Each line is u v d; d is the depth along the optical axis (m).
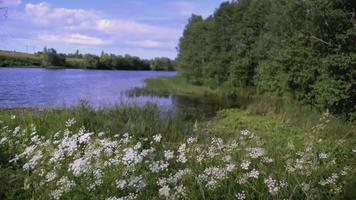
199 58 47.41
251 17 40.06
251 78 38.69
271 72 26.80
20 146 5.31
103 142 4.73
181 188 3.75
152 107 14.98
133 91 35.16
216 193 3.94
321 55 21.28
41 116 8.87
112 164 4.26
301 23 22.67
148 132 10.05
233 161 4.31
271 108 21.11
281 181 4.00
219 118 18.91
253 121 16.66
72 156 4.72
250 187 4.04
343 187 4.09
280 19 25.84
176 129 10.60
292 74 21.56
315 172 4.21
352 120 18.22
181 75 57.31
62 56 108.25
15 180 4.29
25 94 30.02
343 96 18.11
